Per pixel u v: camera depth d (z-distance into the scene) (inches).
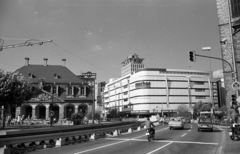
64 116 2335.1
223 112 2269.9
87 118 2089.1
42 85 2347.4
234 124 632.4
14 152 451.8
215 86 4566.9
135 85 4279.0
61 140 564.1
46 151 456.1
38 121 1818.4
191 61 786.2
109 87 5654.5
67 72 2576.3
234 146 490.6
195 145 528.1
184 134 828.0
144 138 711.1
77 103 2390.5
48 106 2305.6
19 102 1435.8
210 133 870.4
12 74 1433.3
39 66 2556.6
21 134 477.1
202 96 4362.7
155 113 4015.8
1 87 1336.1
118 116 3243.1
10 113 2229.3
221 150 436.5
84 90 2459.4
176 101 4160.9
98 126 789.9
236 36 1485.0
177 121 1139.3
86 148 491.5
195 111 3459.6
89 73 3324.3
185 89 4249.5
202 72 4466.0
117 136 806.5
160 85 4146.2
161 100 4101.9
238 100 779.4
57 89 2391.7
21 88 1419.8
